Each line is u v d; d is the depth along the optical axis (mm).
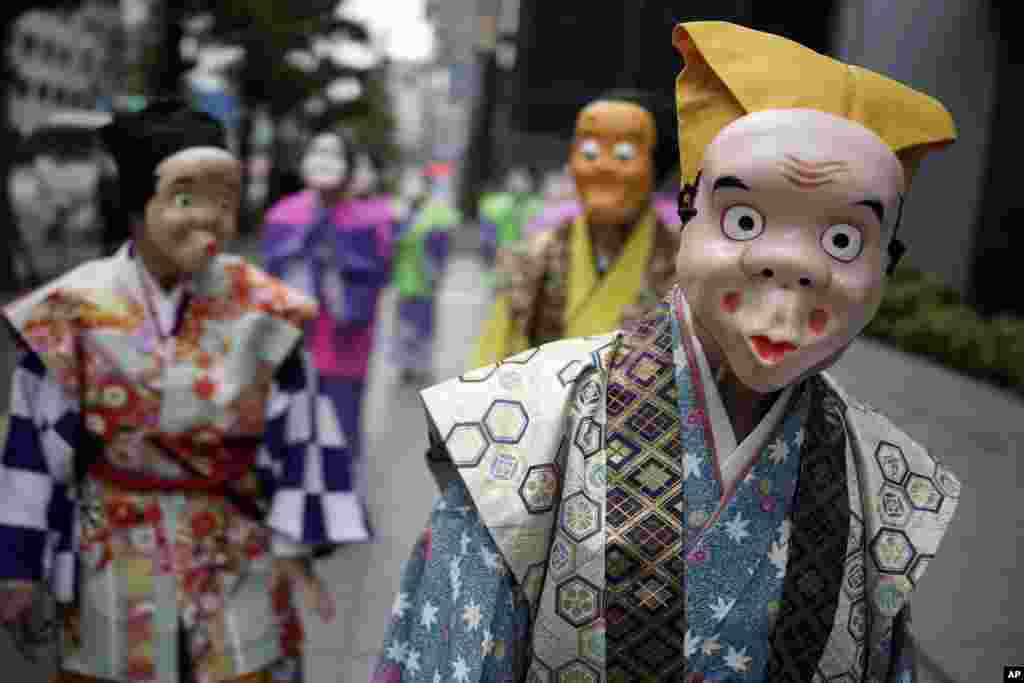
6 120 14211
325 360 6617
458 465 1664
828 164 1435
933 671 3660
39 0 13945
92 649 2652
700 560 1596
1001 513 5094
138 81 21078
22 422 2672
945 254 11414
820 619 1618
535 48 11844
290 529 2773
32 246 15414
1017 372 8453
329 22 27953
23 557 2637
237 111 25953
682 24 1565
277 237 6660
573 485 1639
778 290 1456
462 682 1652
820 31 7363
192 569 2678
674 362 1650
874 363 9664
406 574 1840
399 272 10234
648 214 4086
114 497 2674
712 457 1622
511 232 15352
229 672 2686
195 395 2697
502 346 4195
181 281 2721
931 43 10000
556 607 1620
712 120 1562
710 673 1591
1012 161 10969
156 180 2586
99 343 2658
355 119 35344
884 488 1677
